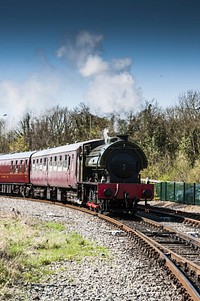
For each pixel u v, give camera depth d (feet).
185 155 144.97
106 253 40.57
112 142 72.79
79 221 63.26
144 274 33.14
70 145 87.97
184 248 43.60
